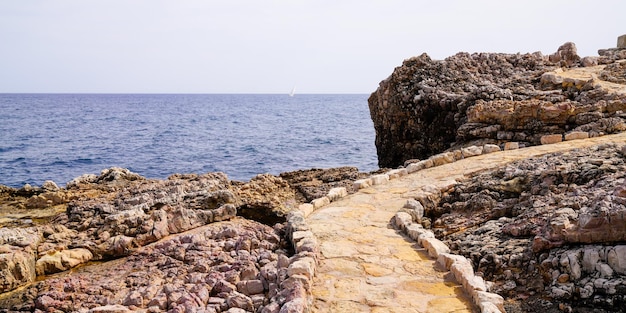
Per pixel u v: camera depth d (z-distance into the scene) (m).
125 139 63.91
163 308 6.93
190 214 10.72
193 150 52.75
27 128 79.75
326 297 6.68
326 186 16.88
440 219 10.57
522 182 10.61
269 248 9.02
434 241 8.34
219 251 8.95
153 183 15.19
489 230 9.55
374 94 26.44
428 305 6.46
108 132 74.00
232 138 65.19
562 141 14.48
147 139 63.97
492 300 6.27
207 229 10.16
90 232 10.24
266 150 52.44
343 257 8.02
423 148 22.20
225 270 8.05
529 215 9.20
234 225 10.43
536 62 24.39
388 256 8.09
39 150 51.59
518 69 24.12
